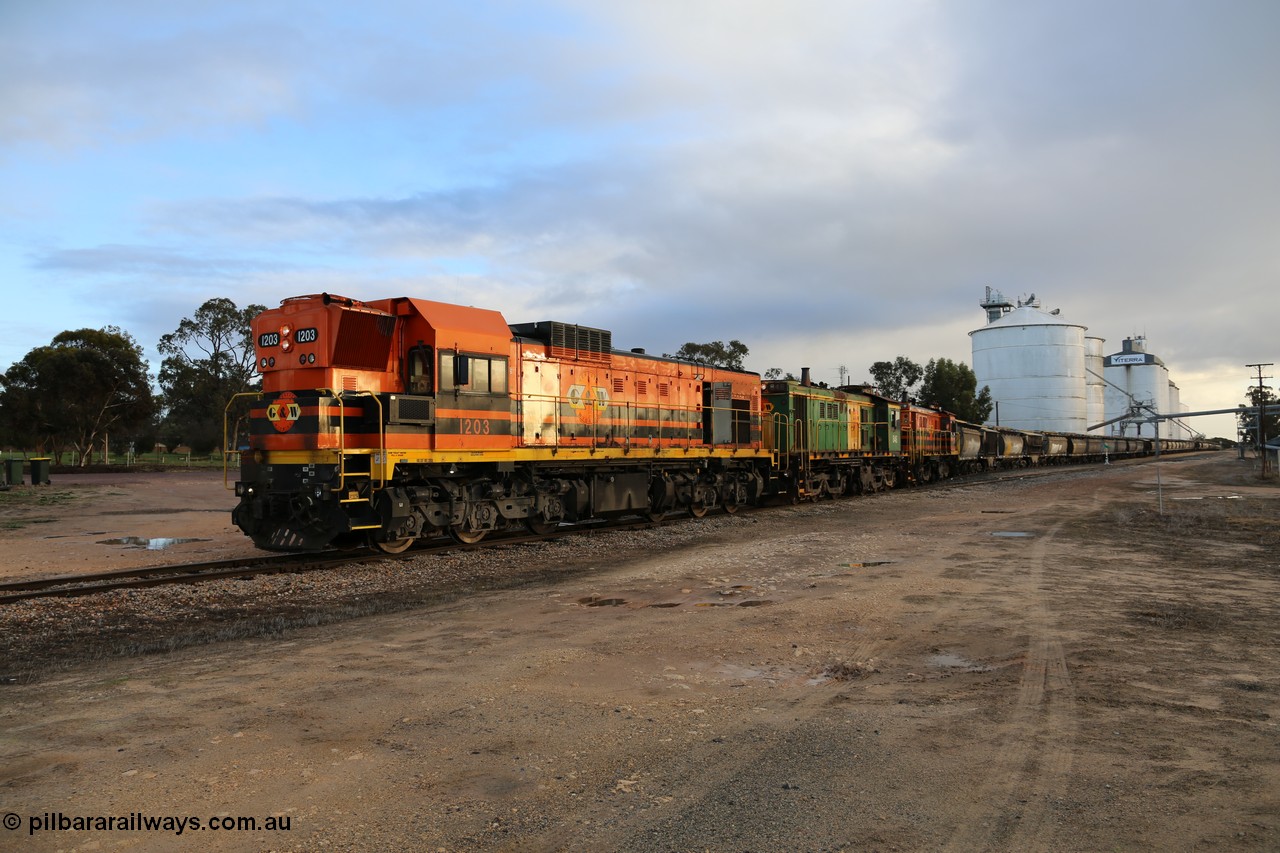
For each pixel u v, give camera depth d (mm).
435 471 15414
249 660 7887
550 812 4512
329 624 9664
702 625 9180
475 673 7305
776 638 8539
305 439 13844
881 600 10516
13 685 7141
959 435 48500
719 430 24328
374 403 14344
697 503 23203
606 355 20141
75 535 20031
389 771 5086
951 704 6344
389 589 12094
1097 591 11133
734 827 4320
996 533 18328
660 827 4328
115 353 56906
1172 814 4418
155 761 5262
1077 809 4492
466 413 15750
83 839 4207
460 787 4852
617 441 20172
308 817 4453
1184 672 7180
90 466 53594
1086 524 20172
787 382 28812
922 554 14891
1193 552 15047
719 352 68188
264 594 11680
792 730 5785
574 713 6184
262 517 14602
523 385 17547
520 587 12180
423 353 15164
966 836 4199
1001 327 106188
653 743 5555
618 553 15820
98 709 6352
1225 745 5410
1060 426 103312
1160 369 141875
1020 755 5277
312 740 5633
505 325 17062
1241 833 4195
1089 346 131625
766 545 16484
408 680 7098
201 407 67562
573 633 8883
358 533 15211
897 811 4496
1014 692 6625
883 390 98000
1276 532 18062
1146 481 40688
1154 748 5367
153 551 17031
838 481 32125
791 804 4598
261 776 5012
